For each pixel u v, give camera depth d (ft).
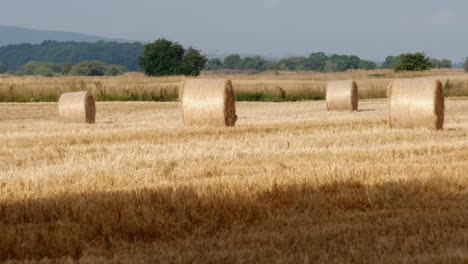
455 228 48.14
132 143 111.04
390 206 57.11
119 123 168.35
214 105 137.80
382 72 614.75
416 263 38.55
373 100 295.69
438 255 39.93
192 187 62.18
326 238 45.83
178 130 129.59
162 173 74.64
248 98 334.03
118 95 325.62
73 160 89.71
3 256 43.55
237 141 109.91
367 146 99.45
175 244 45.55
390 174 70.49
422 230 47.19
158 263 40.19
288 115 196.54
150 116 210.38
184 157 89.66
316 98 336.90
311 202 57.57
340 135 116.88
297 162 81.46
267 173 71.05
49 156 96.32
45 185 67.97
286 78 525.34
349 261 39.29
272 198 58.75
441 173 70.18
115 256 41.78
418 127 126.93
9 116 218.18
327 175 69.21
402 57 625.82
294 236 46.01
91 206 54.29
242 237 46.39
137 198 57.67
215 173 74.23
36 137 122.31
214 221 51.47
